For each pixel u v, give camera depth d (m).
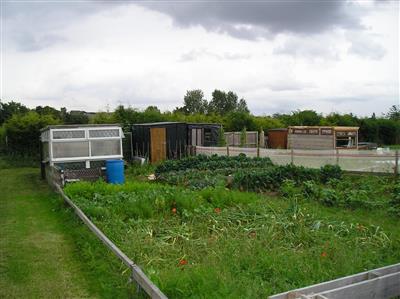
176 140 23.25
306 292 4.49
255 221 8.11
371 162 15.60
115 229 7.75
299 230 7.39
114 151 16.23
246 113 36.78
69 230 8.32
